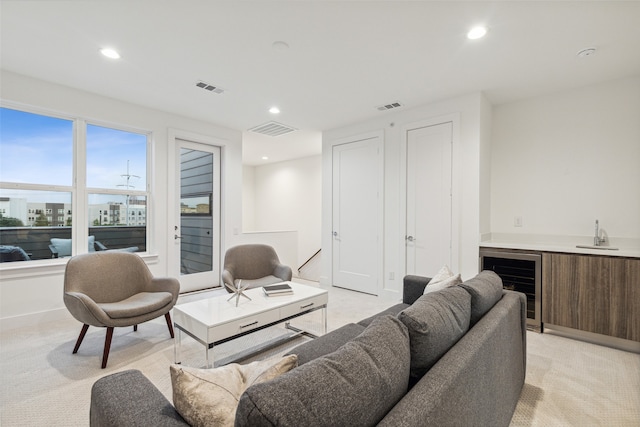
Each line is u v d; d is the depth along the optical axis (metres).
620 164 3.08
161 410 0.97
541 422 1.74
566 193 3.35
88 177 3.52
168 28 2.26
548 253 2.96
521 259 3.11
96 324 2.25
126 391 1.05
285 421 0.66
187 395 0.91
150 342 2.71
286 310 2.45
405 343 1.07
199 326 2.07
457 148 3.54
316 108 3.91
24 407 1.82
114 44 2.48
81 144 3.44
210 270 4.68
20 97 3.00
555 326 2.95
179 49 2.55
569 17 2.12
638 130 2.99
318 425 0.70
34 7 2.02
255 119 4.35
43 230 3.24
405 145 3.98
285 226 7.71
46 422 1.70
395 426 0.77
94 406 1.05
